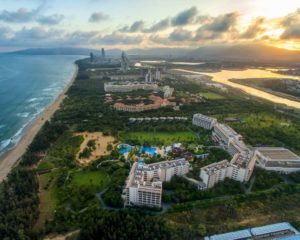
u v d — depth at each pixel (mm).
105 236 156625
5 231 158750
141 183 199625
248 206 197500
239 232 165500
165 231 162375
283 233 168500
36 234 164250
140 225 164375
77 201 198000
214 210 192000
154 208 192625
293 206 198125
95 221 170750
